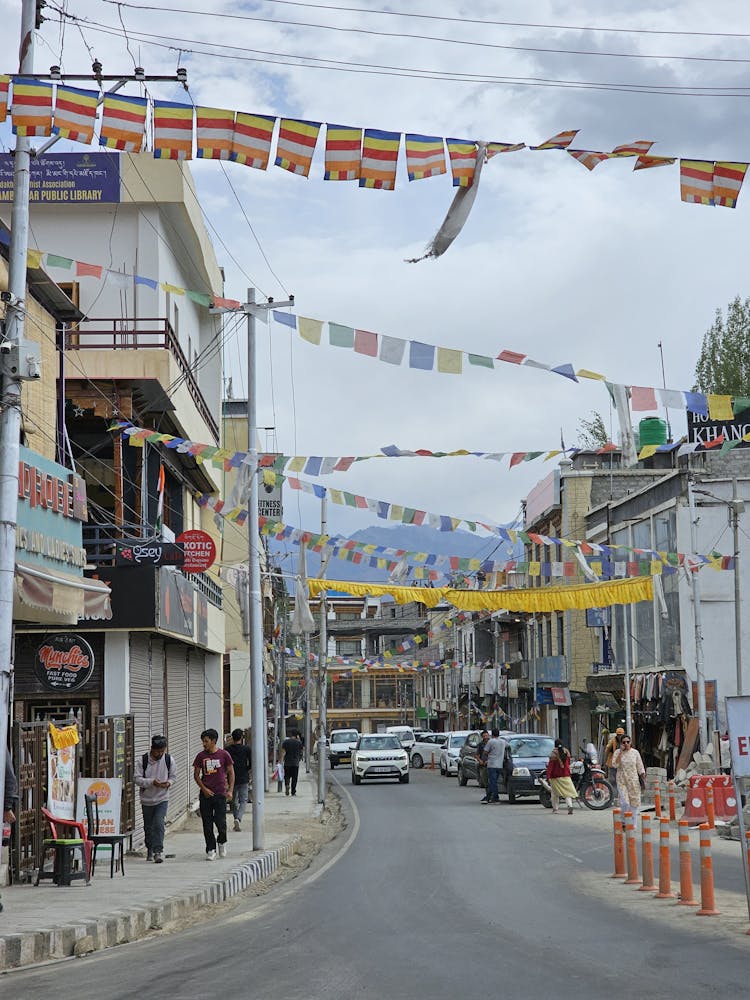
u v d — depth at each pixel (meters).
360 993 8.63
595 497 53.28
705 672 39.03
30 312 18.67
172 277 29.70
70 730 16.72
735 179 10.36
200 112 10.33
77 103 10.43
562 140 10.20
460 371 12.80
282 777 42.44
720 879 16.20
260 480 21.69
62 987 9.52
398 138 10.27
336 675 96.19
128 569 20.52
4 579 12.20
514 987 8.73
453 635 85.12
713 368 50.16
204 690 35.41
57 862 15.14
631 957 10.05
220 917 13.62
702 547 39.28
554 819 27.77
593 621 49.09
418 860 19.38
